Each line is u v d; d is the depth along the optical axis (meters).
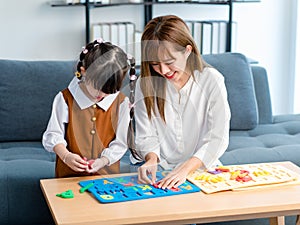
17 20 3.86
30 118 2.90
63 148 2.01
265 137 2.98
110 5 3.79
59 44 3.96
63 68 2.98
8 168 2.40
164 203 1.71
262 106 3.29
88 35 3.82
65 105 2.06
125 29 3.88
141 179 1.89
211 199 1.75
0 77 2.89
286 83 4.42
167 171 1.97
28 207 2.36
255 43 4.32
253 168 2.04
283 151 2.69
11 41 3.88
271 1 4.29
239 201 1.74
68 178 1.96
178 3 3.95
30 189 2.35
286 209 1.72
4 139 2.90
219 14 4.23
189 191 1.81
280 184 1.88
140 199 1.75
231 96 3.08
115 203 1.71
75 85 2.06
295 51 4.34
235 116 3.08
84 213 1.63
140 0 3.97
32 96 2.90
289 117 3.41
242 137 2.98
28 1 3.86
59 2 3.90
